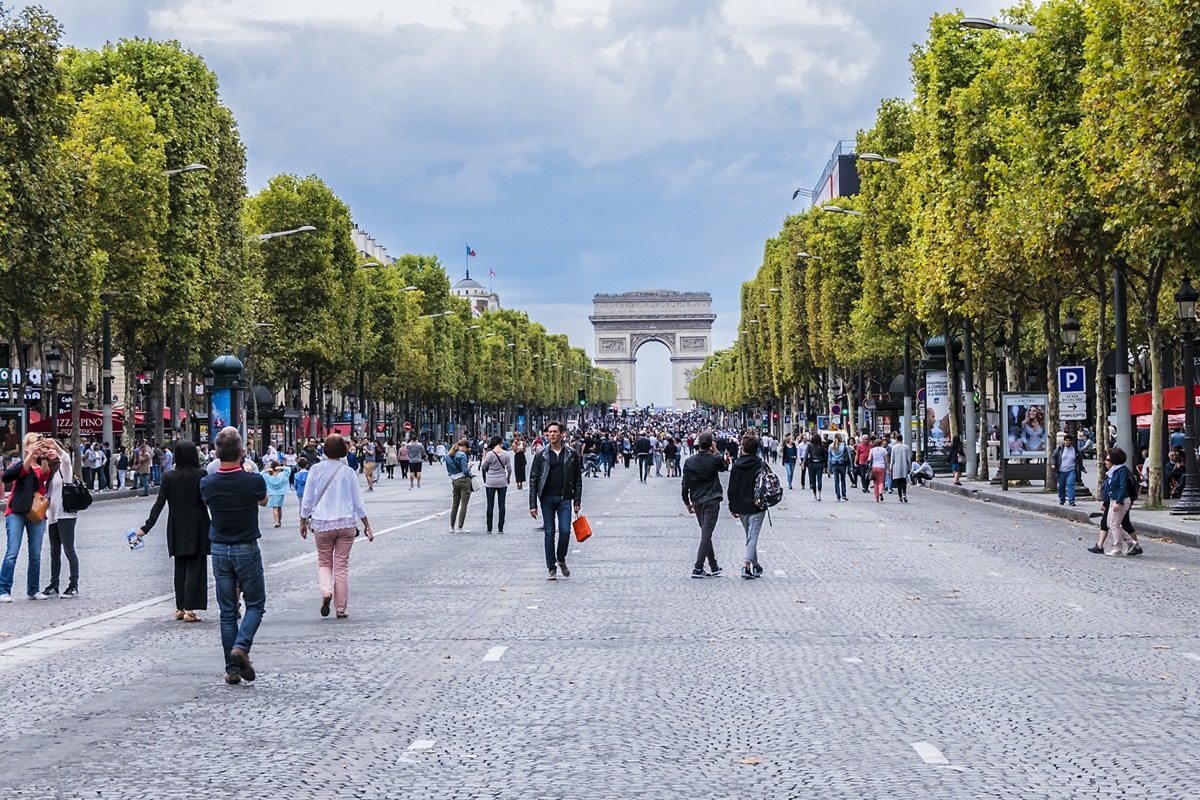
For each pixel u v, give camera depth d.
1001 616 20.94
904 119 72.31
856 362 95.38
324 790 10.88
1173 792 10.58
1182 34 31.17
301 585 26.53
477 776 11.28
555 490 27.00
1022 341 90.88
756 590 24.78
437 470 122.81
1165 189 33.03
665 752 12.06
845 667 16.41
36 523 24.92
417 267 157.88
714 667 16.48
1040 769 11.33
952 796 10.50
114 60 72.50
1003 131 48.47
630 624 20.31
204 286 73.00
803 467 73.31
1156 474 44.22
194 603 21.11
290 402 129.12
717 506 27.25
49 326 79.25
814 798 10.48
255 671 16.45
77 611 22.95
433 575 27.92
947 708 13.91
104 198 63.91
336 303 101.31
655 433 126.12
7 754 12.35
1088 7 37.50
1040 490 59.38
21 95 48.84
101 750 12.44
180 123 72.19
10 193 48.75
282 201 99.38
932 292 57.56
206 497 15.80
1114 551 31.44
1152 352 44.03
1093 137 36.84
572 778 11.16
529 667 16.55
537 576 27.58
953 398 76.00
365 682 15.65
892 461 56.62
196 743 12.65
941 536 37.66
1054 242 43.25
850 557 31.28
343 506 21.19
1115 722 13.19
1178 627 19.67
